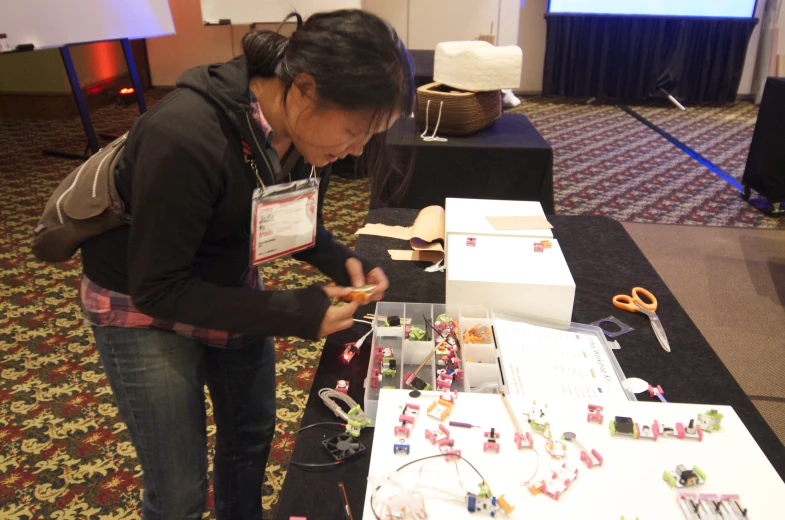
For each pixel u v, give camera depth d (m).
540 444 0.88
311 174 1.01
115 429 1.88
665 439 0.89
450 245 1.40
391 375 1.12
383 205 2.51
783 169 3.32
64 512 1.60
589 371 1.13
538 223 1.51
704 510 0.77
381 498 0.78
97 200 0.84
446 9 5.67
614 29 5.99
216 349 1.08
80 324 2.41
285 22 0.87
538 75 6.49
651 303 1.43
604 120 5.60
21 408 1.96
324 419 1.05
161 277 0.77
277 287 2.67
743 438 0.89
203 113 0.76
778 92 3.31
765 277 2.86
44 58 4.98
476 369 1.11
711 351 1.25
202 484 1.01
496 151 2.46
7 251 2.97
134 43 5.96
